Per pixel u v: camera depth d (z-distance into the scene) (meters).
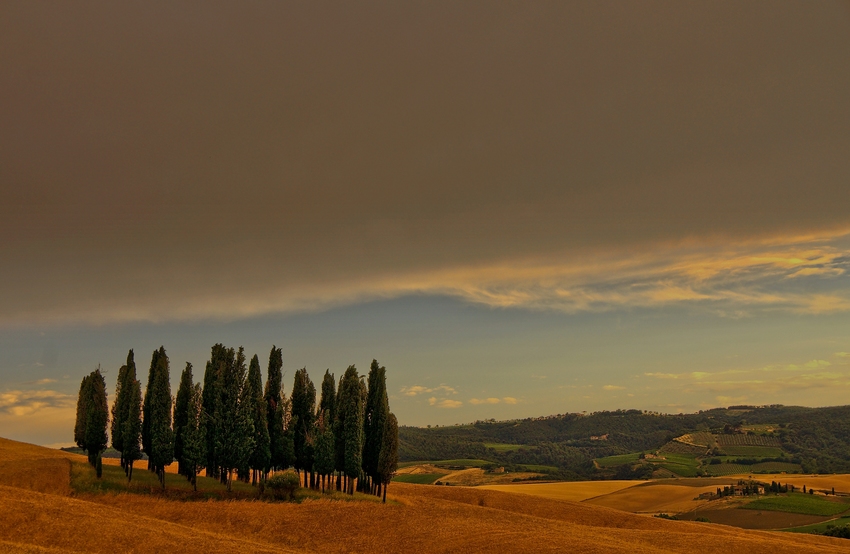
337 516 67.75
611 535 70.00
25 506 50.22
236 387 77.31
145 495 69.69
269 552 49.09
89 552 43.69
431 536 62.59
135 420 78.44
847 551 65.38
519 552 56.66
